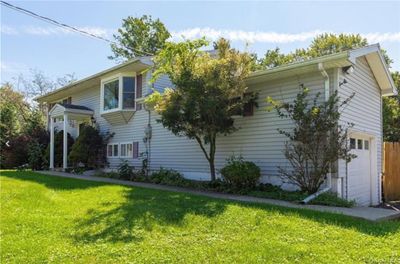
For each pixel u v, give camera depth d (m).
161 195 9.50
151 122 16.31
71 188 10.91
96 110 20.39
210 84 10.65
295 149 9.59
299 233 5.68
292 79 10.78
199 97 10.79
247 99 11.29
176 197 9.11
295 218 6.59
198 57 11.52
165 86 16.67
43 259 4.43
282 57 31.84
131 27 33.22
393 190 13.34
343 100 10.19
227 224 6.21
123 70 17.08
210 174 13.26
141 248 4.91
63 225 6.05
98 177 16.27
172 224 6.21
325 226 6.11
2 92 36.53
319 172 9.30
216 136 12.94
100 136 19.38
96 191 10.25
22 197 8.90
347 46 27.86
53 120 21.75
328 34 29.19
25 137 23.34
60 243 5.07
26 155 22.94
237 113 11.60
